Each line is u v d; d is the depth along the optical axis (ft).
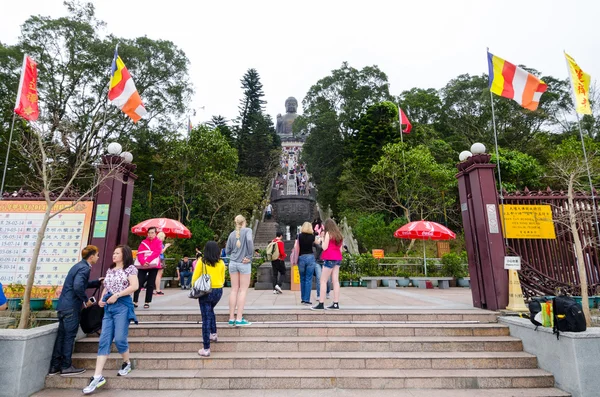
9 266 21.21
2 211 21.95
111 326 14.69
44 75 65.00
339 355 16.14
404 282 47.09
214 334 16.88
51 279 20.99
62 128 24.20
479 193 22.53
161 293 34.78
